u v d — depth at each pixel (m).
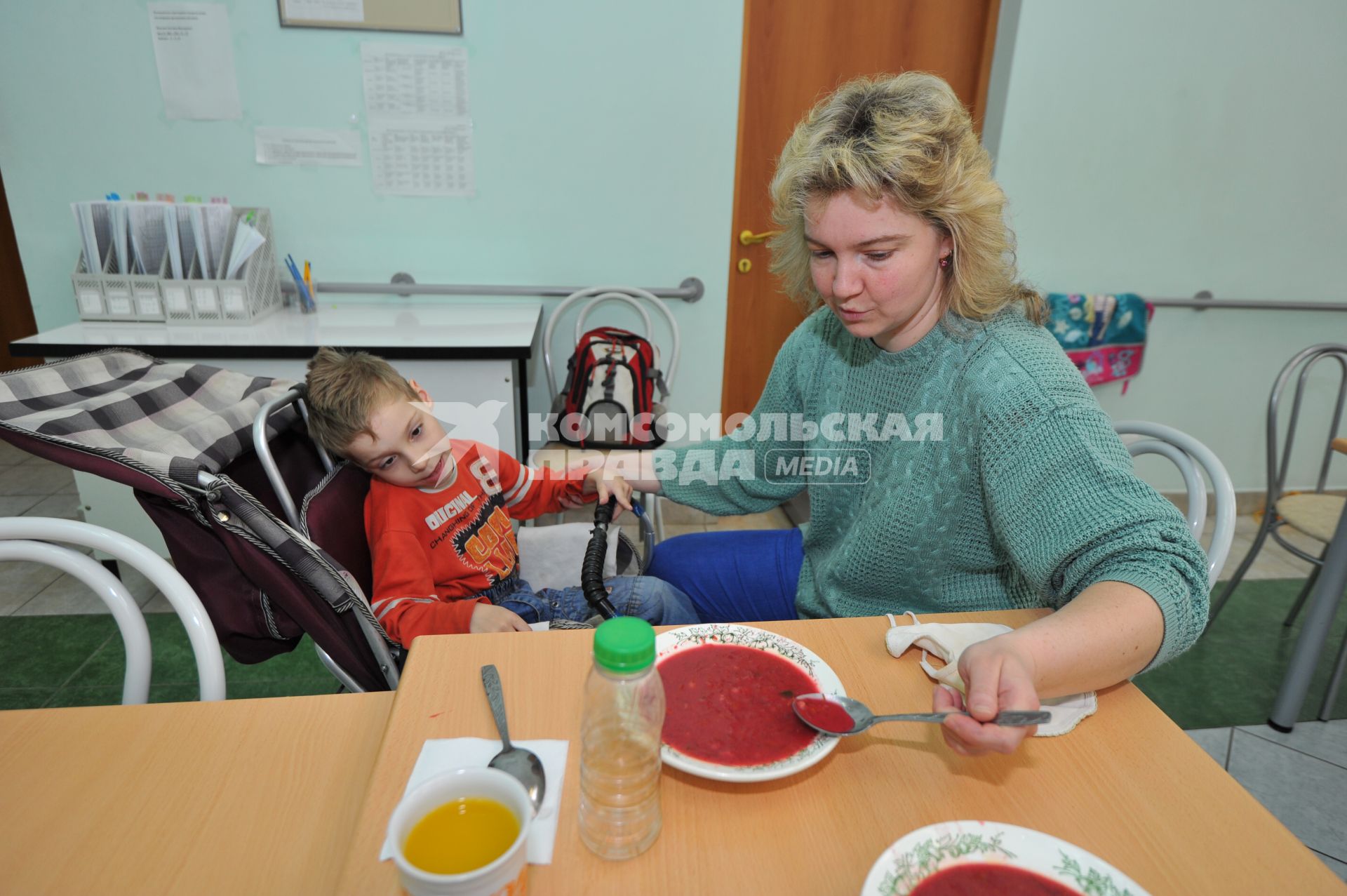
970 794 0.58
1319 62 2.36
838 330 1.09
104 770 0.61
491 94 2.19
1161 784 0.60
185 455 0.87
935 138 0.78
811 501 1.16
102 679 1.74
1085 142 2.40
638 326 2.49
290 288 2.32
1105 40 2.29
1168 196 2.48
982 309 0.89
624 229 2.38
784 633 0.78
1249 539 2.68
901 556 0.98
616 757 0.53
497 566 1.23
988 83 2.40
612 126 2.26
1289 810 1.46
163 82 2.08
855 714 0.64
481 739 0.62
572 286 2.42
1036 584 0.78
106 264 1.97
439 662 0.72
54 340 1.79
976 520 0.93
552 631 0.77
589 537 1.34
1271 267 2.60
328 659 0.94
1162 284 2.60
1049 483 0.76
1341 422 2.81
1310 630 1.60
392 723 0.64
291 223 2.27
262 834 0.56
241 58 2.08
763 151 2.48
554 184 2.30
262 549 0.83
